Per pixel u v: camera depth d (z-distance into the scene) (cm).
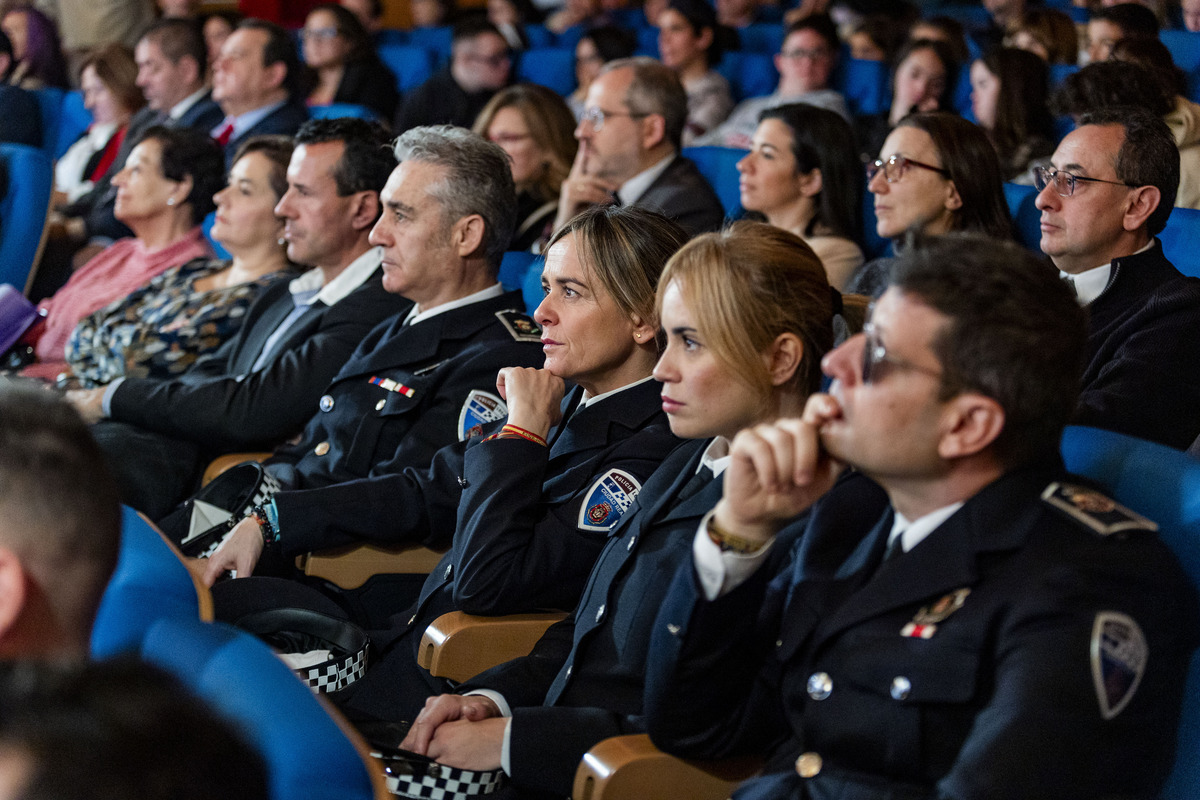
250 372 414
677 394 227
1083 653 161
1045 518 175
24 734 85
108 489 165
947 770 171
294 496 322
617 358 287
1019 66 554
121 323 484
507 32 1076
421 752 235
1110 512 174
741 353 221
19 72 990
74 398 417
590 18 1134
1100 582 166
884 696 176
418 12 1216
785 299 222
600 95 541
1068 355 171
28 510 155
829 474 186
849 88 791
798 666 193
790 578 208
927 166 392
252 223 474
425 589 296
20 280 599
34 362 528
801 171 465
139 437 397
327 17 897
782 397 226
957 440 172
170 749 86
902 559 182
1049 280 171
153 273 529
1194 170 473
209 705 92
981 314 168
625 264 280
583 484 280
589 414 290
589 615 247
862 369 176
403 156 367
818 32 747
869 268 404
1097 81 456
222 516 348
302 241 420
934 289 169
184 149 528
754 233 227
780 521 188
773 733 206
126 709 87
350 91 897
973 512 178
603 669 239
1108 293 335
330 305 417
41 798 83
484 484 277
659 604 231
